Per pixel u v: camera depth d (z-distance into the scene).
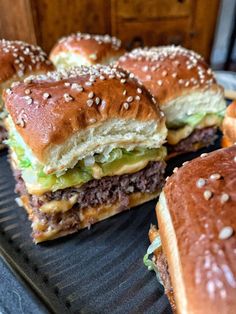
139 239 0.10
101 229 0.10
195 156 0.14
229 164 0.07
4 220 0.11
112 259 0.09
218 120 0.14
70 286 0.08
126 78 0.11
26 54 0.15
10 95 0.10
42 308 0.07
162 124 0.11
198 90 0.14
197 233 0.06
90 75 0.11
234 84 0.19
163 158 0.11
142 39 0.26
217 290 0.06
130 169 0.11
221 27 0.39
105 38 0.18
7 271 0.08
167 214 0.07
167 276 0.08
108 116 0.10
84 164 0.10
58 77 0.11
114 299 0.08
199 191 0.07
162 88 0.13
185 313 0.06
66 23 0.23
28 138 0.09
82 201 0.10
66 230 0.10
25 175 0.10
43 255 0.09
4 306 0.07
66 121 0.09
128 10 0.24
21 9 0.21
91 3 0.23
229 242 0.06
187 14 0.26
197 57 0.15
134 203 0.11
